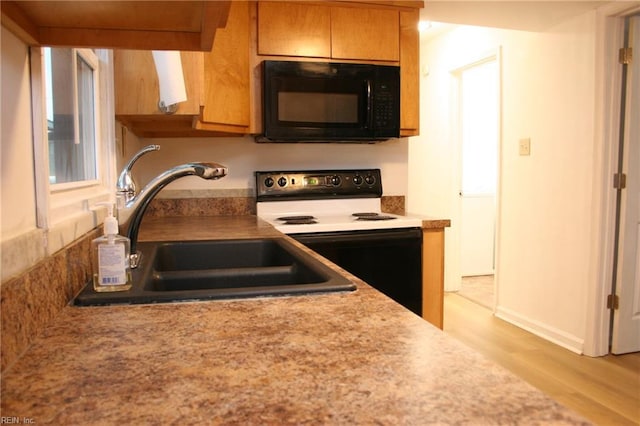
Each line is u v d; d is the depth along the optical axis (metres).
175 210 2.65
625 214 2.75
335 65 2.48
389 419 0.40
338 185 2.79
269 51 2.48
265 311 0.74
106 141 1.55
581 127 2.78
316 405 0.43
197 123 1.94
